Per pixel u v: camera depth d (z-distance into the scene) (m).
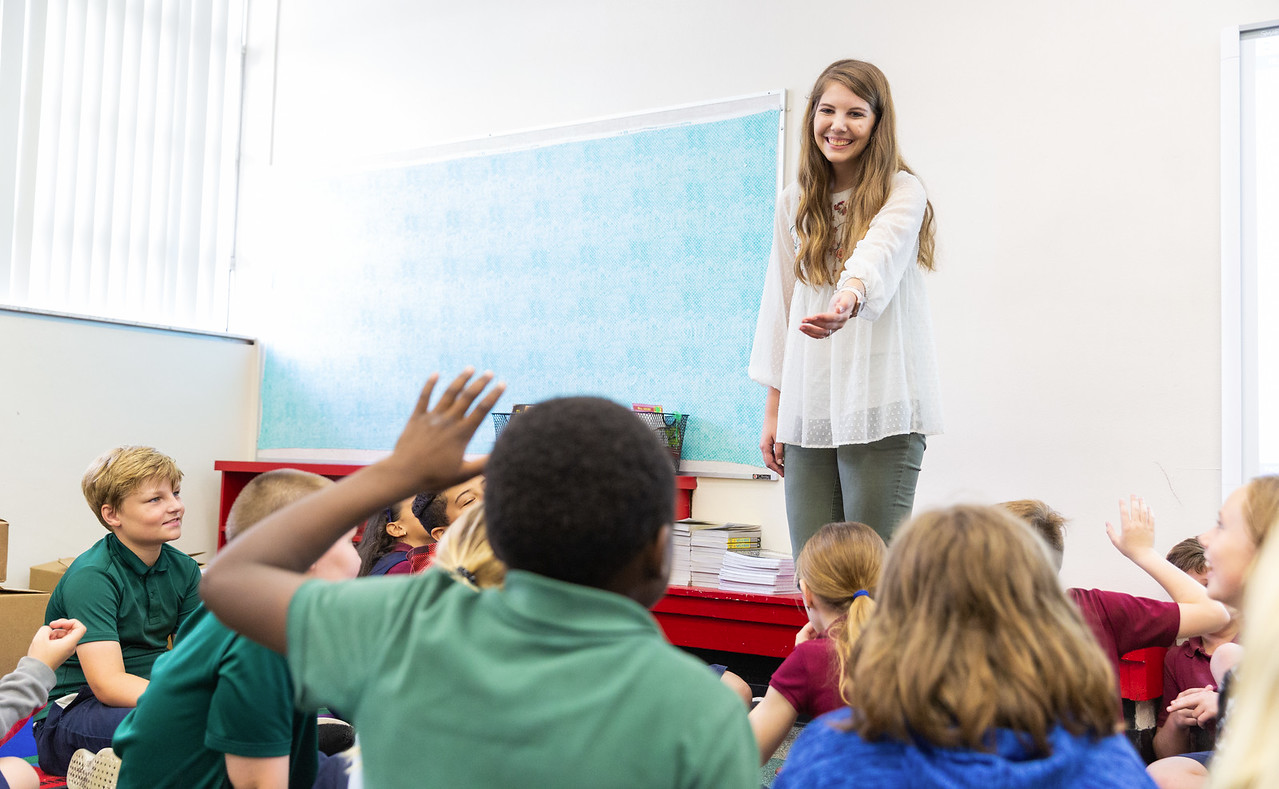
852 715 0.92
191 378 4.45
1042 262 3.12
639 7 3.91
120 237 4.30
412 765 0.78
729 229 3.66
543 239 4.05
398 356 4.34
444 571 0.89
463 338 4.20
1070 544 3.02
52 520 3.95
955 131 3.28
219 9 4.71
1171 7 2.99
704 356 3.67
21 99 4.00
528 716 0.76
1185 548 2.47
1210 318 2.89
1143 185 3.00
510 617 0.80
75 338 4.04
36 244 4.03
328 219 4.55
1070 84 3.12
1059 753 0.81
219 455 4.56
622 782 0.74
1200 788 1.52
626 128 3.89
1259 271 2.86
